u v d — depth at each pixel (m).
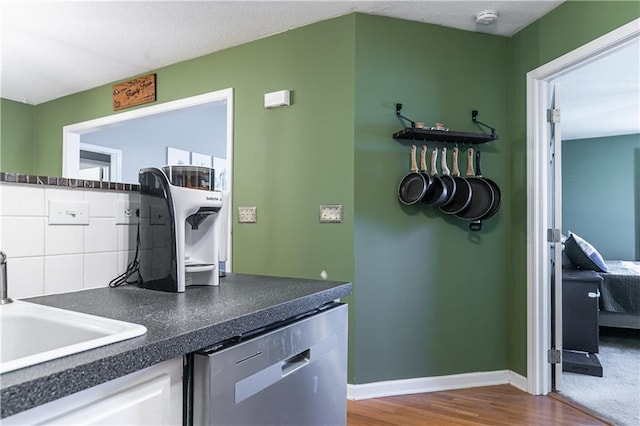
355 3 2.30
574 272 3.39
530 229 2.47
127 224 1.41
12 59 3.07
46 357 0.63
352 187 2.37
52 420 0.60
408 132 2.32
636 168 5.37
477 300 2.57
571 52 2.18
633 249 5.36
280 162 2.61
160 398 0.77
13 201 1.13
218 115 5.36
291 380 1.08
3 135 4.05
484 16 2.39
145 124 4.46
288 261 2.55
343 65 2.43
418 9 2.36
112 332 0.81
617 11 1.93
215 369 0.83
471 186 2.52
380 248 2.40
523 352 2.50
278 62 2.64
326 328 1.25
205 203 1.29
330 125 2.45
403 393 2.41
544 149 2.46
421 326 2.46
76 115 3.85
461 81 2.57
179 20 2.49
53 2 2.29
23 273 1.14
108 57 3.03
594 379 2.67
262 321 1.00
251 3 2.30
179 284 1.23
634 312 3.43
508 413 2.17
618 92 3.71
